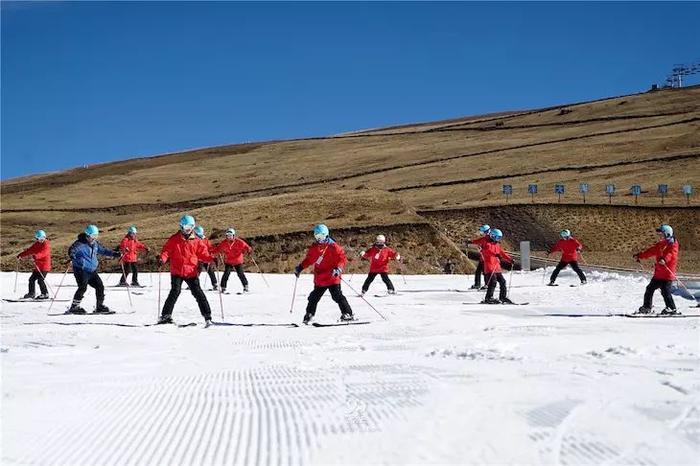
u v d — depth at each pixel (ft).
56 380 25.98
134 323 51.13
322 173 438.40
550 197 310.65
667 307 53.47
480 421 17.84
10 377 26.73
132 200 401.90
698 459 14.48
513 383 23.41
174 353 34.22
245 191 404.57
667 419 17.98
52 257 183.83
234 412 19.66
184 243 50.01
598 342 35.55
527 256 141.08
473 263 198.18
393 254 80.07
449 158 436.76
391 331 43.34
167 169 505.66
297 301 72.38
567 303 66.23
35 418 19.22
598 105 561.84
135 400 21.77
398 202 202.49
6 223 352.90
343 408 19.72
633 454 14.87
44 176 545.03
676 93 566.77
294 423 18.04
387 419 18.21
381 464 14.34
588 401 20.25
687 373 25.31
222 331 45.34
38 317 56.29
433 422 17.78
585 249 261.44
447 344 35.81
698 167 346.74
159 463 14.92
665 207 279.90
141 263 175.73
